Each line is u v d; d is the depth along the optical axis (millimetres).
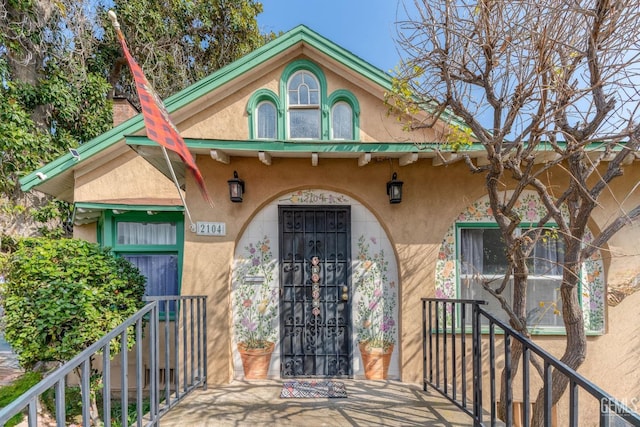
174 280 5223
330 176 4336
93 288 3869
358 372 4316
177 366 3287
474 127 2875
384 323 4387
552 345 4270
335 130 4711
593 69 2498
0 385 5598
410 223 4324
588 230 4395
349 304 4395
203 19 10211
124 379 2287
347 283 4402
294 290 4395
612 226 2932
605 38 2377
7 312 3746
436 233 4312
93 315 3738
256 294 4379
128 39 9000
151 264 5246
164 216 5188
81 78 7895
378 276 4430
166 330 2957
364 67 4520
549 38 2420
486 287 3336
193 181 4250
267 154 3971
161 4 9492
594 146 3619
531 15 2475
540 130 2617
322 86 4656
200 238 4215
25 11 6977
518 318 3160
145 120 2574
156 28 9203
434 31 2816
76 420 4656
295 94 4727
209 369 4051
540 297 4383
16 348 3725
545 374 1996
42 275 3770
